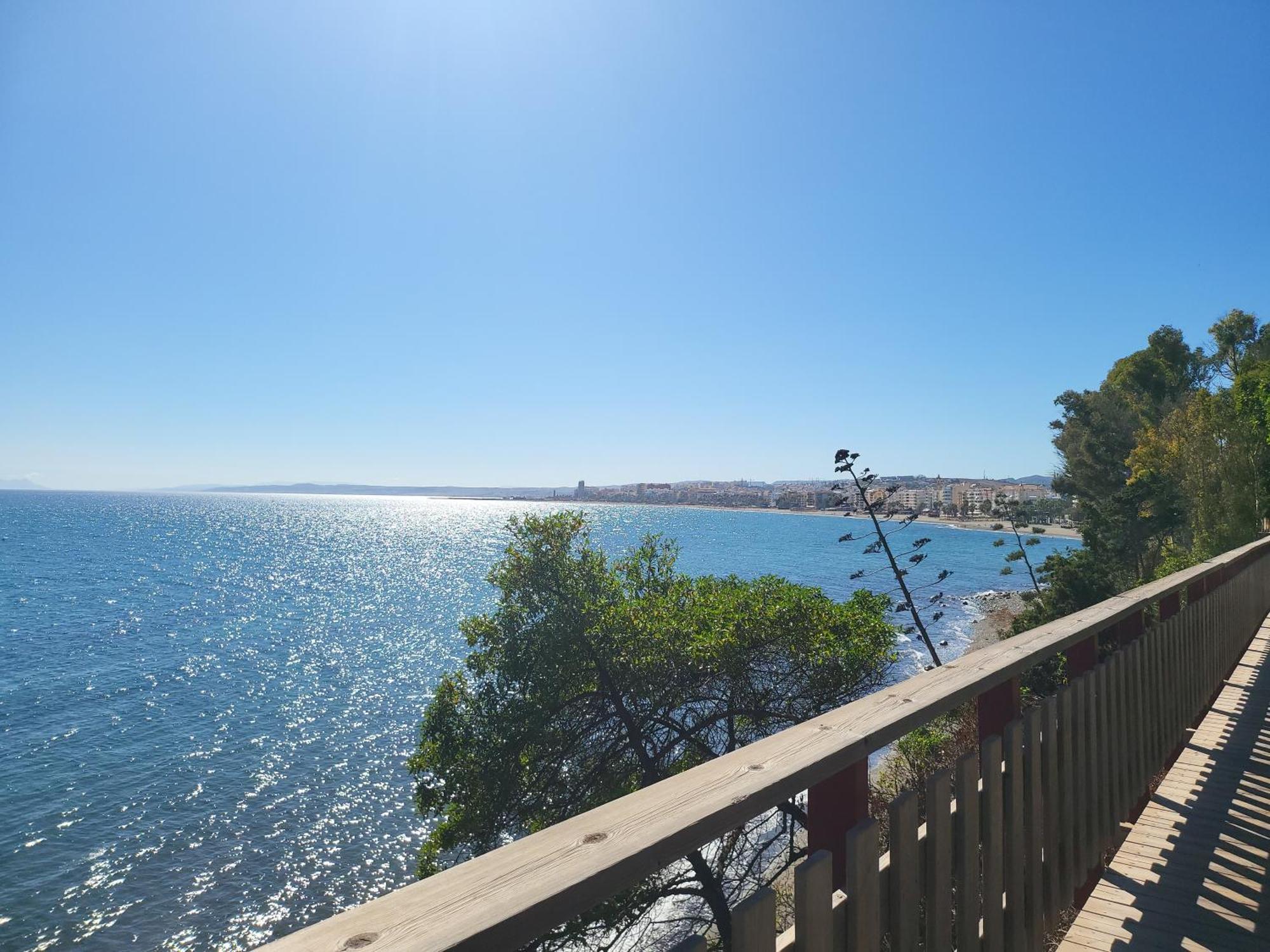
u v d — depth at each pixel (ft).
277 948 2.18
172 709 103.71
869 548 52.08
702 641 30.60
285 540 453.58
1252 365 88.94
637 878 2.97
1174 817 11.53
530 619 33.76
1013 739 6.73
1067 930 8.67
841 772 4.57
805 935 3.91
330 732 93.09
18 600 210.18
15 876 57.21
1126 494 103.65
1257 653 22.82
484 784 31.48
